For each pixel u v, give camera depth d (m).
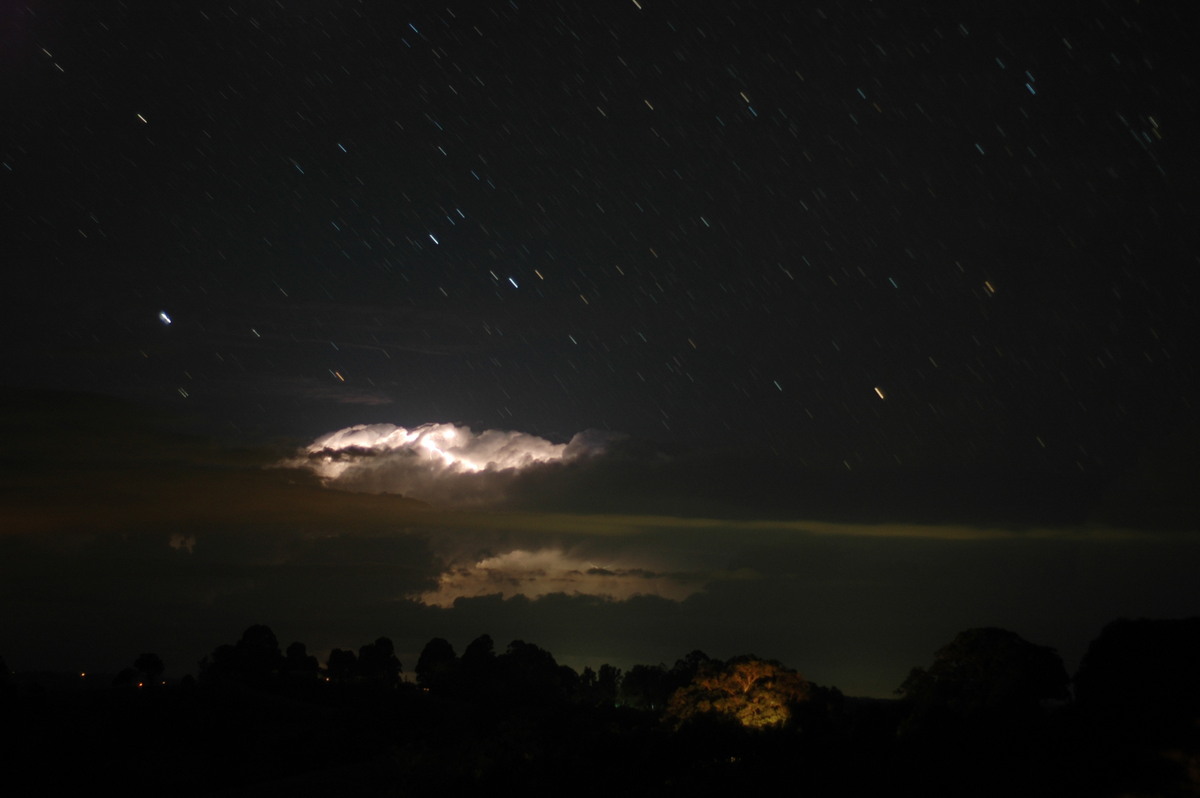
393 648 118.88
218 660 109.94
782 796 35.00
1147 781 28.52
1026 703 38.22
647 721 85.50
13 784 63.09
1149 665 33.28
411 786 50.50
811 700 55.09
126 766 69.50
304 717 87.56
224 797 61.38
